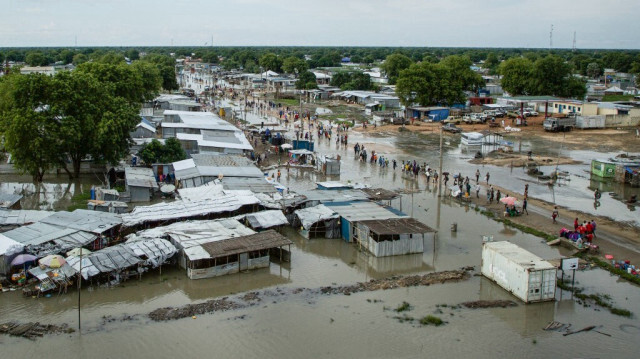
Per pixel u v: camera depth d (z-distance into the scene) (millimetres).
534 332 33906
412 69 133500
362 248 48438
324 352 31359
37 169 63812
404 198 65375
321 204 54250
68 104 64125
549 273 37562
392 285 40281
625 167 72500
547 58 141750
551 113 138875
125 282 40094
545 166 82375
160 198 62469
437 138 107875
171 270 42438
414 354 31328
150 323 34219
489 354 31438
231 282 40875
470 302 37750
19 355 30359
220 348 31594
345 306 37094
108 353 30797
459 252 47781
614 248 48031
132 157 76625
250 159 80125
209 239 43656
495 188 69312
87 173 73438
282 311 36219
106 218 47719
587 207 61000
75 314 35250
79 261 38906
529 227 53875
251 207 53312
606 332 33875
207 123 98562
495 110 137125
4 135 63594
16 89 62656
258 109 149375
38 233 43375
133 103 103500
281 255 45000
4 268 39094
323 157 80375
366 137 108688
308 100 171625
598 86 184625
